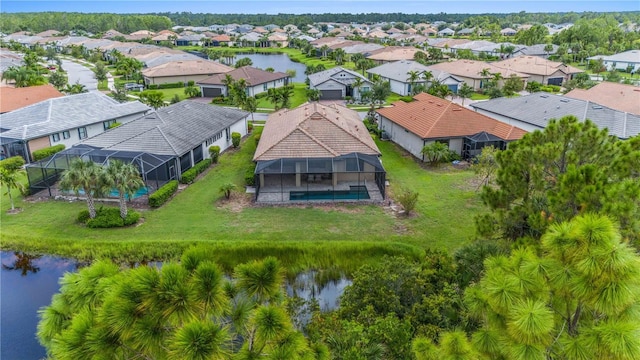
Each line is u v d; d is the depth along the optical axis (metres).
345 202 33.34
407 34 194.50
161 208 32.28
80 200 33.69
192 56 116.50
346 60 129.38
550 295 8.35
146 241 27.09
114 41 147.12
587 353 7.32
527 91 84.31
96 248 26.66
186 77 92.44
